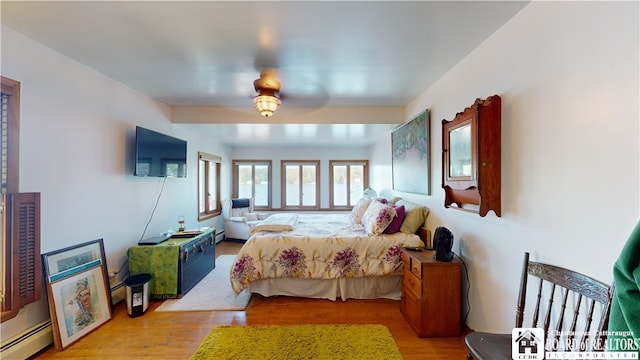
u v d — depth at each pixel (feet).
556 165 4.43
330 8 4.98
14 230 5.70
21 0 4.77
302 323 7.65
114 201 8.79
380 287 9.32
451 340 6.84
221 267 12.63
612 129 3.63
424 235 9.50
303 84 9.00
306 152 20.99
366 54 6.87
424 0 4.75
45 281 6.43
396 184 12.85
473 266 6.89
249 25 5.56
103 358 6.13
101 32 5.89
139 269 9.13
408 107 11.44
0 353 5.63
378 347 6.48
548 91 4.57
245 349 6.39
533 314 4.95
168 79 8.67
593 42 3.85
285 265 9.02
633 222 3.41
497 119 5.67
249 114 12.11
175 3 4.85
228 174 20.29
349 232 10.14
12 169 5.90
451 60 7.25
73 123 7.31
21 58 6.03
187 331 7.23
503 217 5.69
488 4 4.91
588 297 3.75
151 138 10.08
